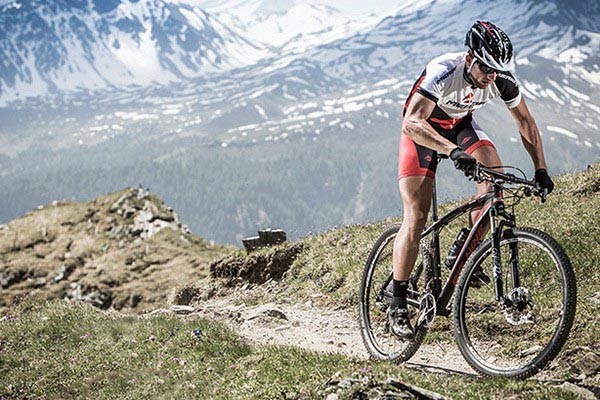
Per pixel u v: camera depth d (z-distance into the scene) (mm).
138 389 9172
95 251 87938
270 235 20422
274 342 10672
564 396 5840
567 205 13039
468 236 7238
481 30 6781
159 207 93625
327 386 6590
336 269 15383
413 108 7145
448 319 9695
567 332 6066
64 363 11031
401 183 7445
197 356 9742
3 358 11789
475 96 7141
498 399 5945
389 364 6996
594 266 10148
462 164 6707
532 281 8758
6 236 94875
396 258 7629
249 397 7070
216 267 20656
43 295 83062
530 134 7094
